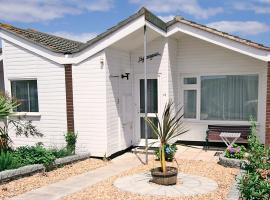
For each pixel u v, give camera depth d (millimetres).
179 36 11023
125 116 10367
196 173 7621
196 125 11445
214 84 11250
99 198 5938
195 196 5918
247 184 5164
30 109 10453
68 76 9641
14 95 10578
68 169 8266
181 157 9539
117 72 9930
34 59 10070
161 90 10484
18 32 10297
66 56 9602
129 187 6520
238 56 10688
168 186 6535
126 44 9906
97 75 9305
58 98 9875
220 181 6910
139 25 8812
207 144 10953
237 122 10977
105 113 9273
